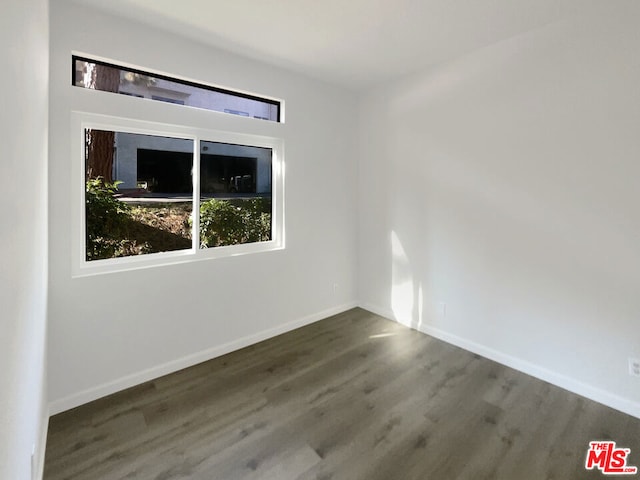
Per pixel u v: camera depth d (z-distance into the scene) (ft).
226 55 8.89
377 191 12.03
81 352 7.04
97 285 7.20
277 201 10.56
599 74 6.93
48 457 5.62
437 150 10.07
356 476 5.34
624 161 6.73
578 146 7.31
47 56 5.75
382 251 12.07
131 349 7.72
